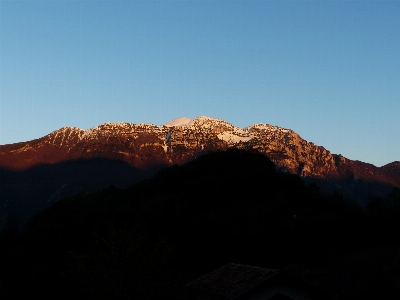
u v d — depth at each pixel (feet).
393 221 206.28
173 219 206.28
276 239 190.49
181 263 177.99
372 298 117.50
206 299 90.94
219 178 257.34
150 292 87.20
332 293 127.34
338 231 201.67
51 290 162.30
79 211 240.53
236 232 197.06
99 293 85.76
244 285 87.61
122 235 93.61
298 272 146.41
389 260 154.61
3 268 181.98
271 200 236.02
